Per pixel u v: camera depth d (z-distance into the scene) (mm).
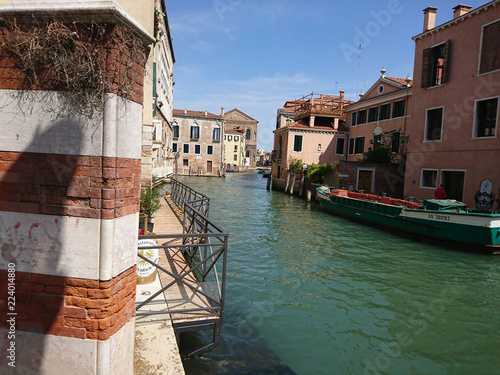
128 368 2727
